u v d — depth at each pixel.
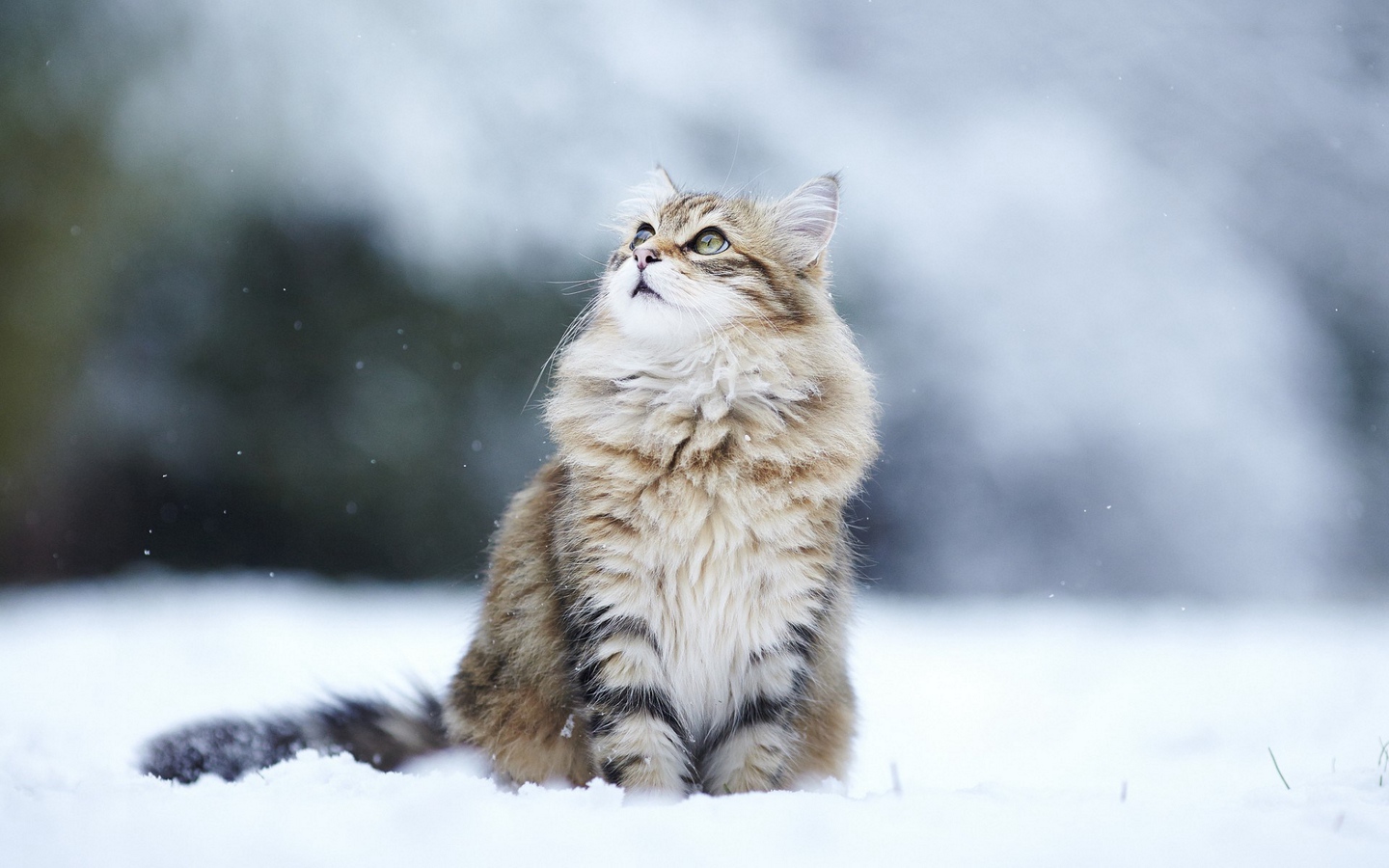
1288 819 2.98
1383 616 11.93
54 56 12.06
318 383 12.79
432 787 3.49
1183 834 2.80
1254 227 15.96
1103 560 13.91
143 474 12.52
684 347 4.60
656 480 4.34
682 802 3.23
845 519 4.83
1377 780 3.65
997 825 2.90
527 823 2.90
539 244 13.07
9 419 11.93
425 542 12.92
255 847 2.70
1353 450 15.40
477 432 12.98
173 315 12.55
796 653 4.37
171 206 12.38
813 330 4.86
